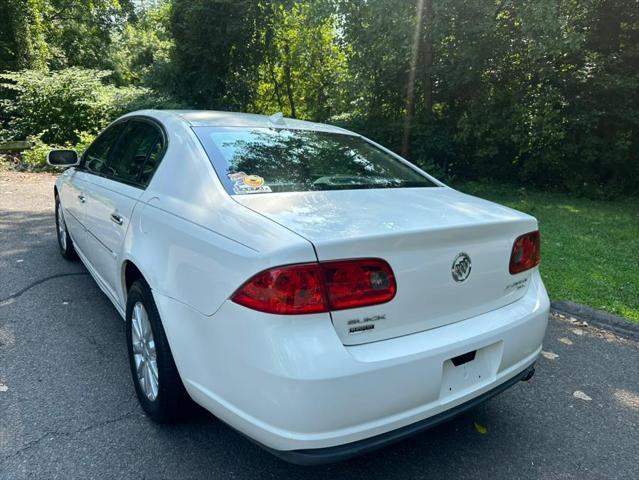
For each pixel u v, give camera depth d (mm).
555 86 10789
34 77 13609
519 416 2895
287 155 2811
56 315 3840
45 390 2840
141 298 2570
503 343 2297
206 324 2029
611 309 4352
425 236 2014
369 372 1821
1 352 3244
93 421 2588
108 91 14961
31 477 2176
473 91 11641
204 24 16109
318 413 1754
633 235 7168
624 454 2580
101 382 2951
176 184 2588
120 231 2918
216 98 17734
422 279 2035
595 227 7645
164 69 17391
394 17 10531
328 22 13039
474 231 2197
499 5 10336
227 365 1937
